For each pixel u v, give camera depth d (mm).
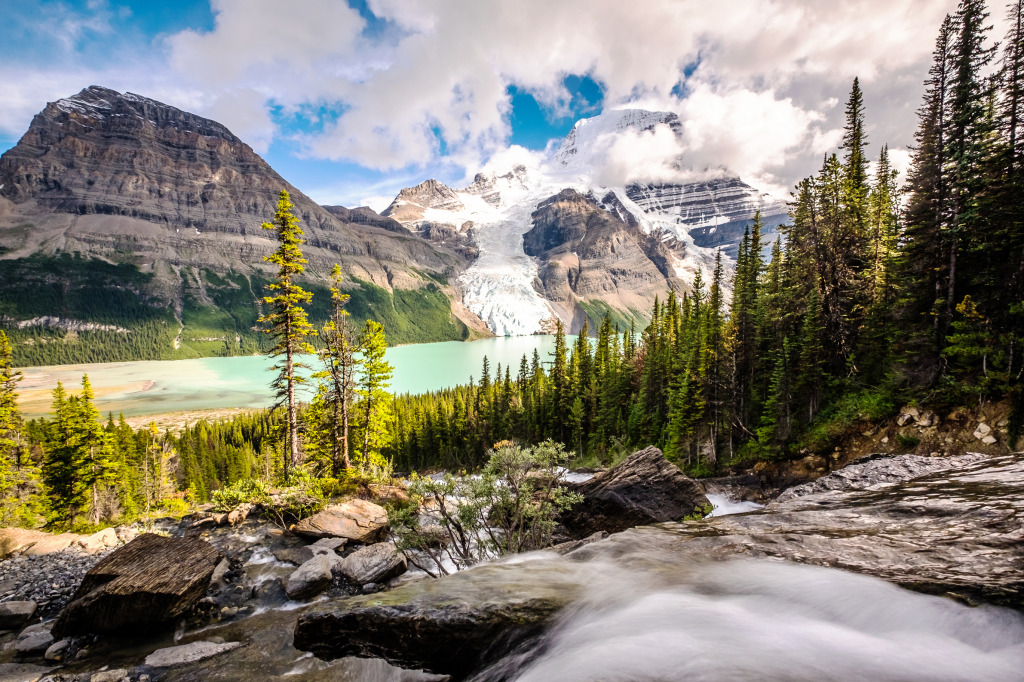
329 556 14703
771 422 34531
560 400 68625
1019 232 20953
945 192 23703
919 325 25812
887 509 7023
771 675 3277
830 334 32938
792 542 6074
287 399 26734
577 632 4641
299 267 26266
